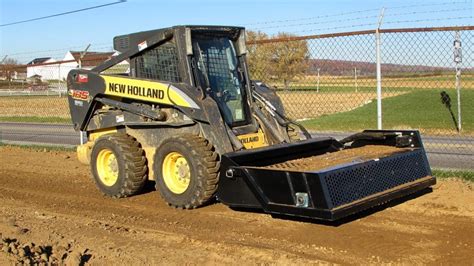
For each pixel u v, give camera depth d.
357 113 20.97
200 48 7.39
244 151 6.43
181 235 5.99
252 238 5.86
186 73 7.15
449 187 7.80
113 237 5.91
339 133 16.41
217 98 7.38
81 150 8.60
